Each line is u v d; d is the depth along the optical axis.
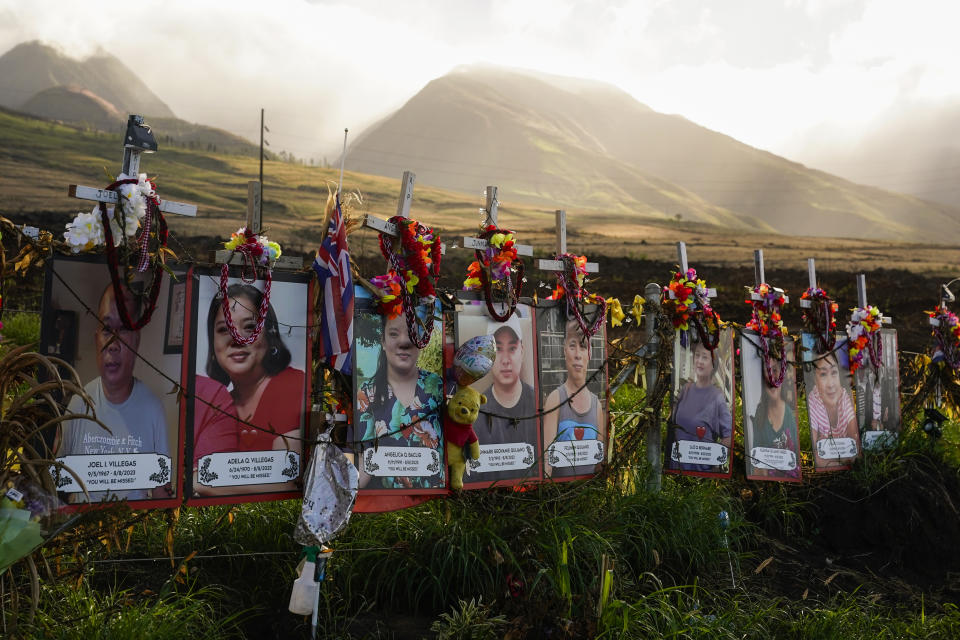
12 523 3.95
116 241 4.76
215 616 4.99
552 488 6.82
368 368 5.66
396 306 5.67
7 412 4.31
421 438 5.89
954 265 80.19
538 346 6.74
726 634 5.36
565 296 6.90
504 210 195.00
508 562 5.56
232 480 5.09
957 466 9.77
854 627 5.99
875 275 53.66
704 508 7.19
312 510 4.91
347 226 5.47
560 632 5.00
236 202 125.31
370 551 5.58
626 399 10.70
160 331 4.93
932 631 6.18
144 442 4.84
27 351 4.45
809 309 9.09
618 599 5.56
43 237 4.68
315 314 5.44
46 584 4.64
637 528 6.52
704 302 7.71
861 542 8.26
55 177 118.75
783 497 8.53
